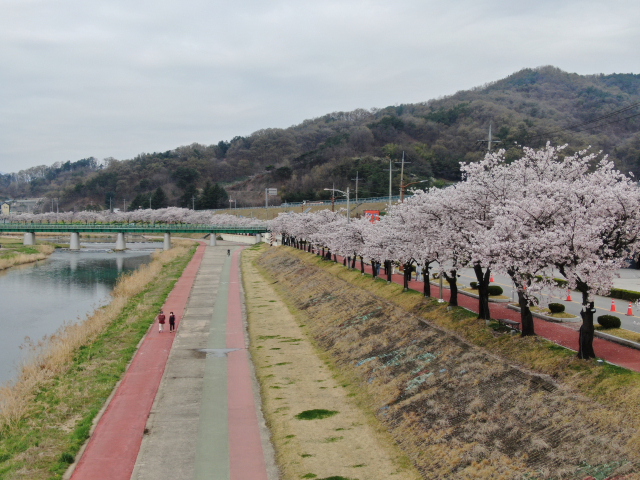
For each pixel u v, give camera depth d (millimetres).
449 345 37156
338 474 25406
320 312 60312
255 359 46094
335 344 47062
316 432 30234
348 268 76312
